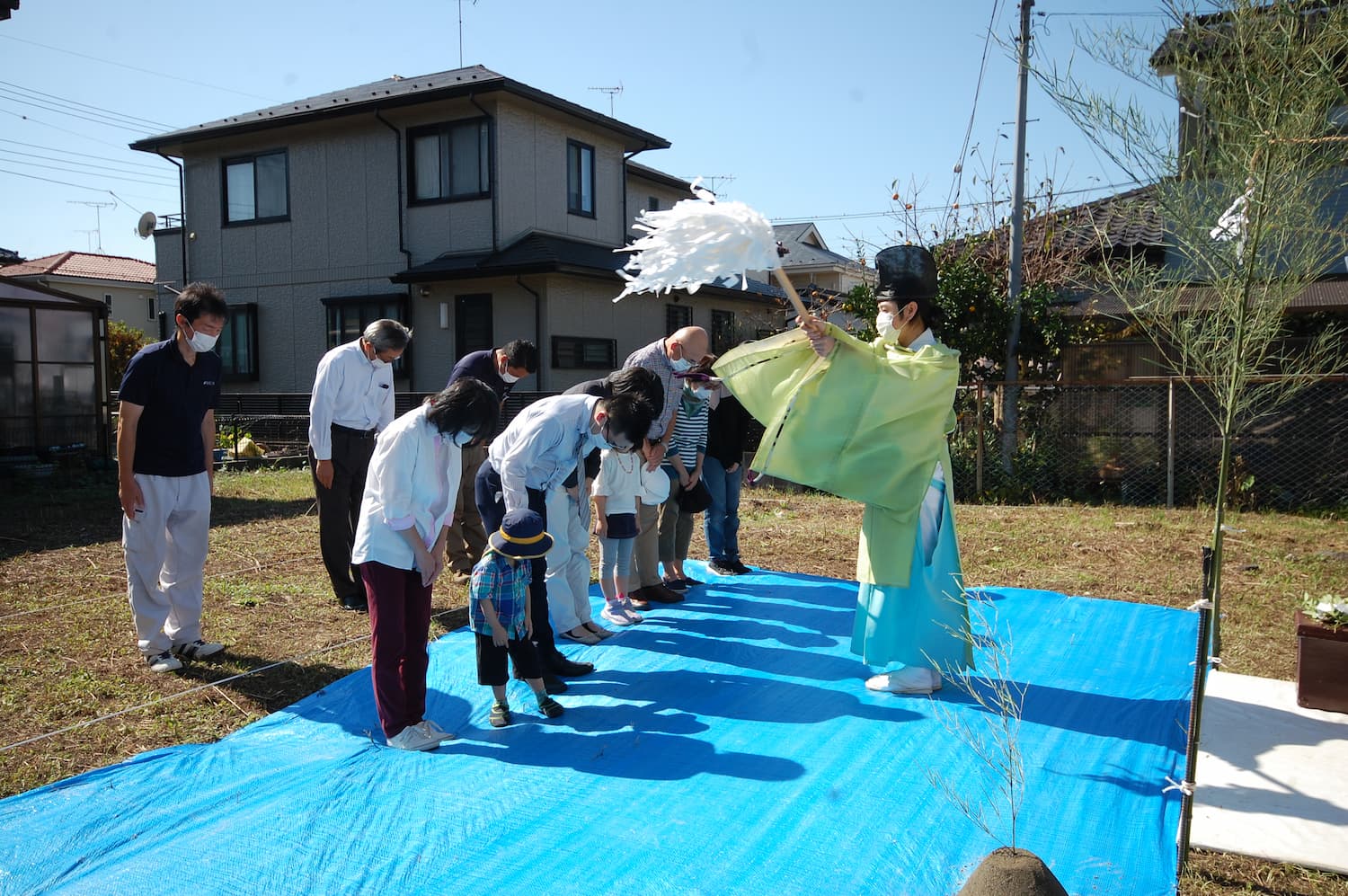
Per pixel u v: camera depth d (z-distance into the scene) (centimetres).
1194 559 773
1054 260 1240
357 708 432
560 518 517
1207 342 419
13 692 452
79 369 1295
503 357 623
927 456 414
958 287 1144
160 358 463
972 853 301
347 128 1719
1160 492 1069
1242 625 574
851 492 414
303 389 1812
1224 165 374
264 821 322
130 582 483
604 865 294
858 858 297
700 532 925
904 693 445
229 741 394
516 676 423
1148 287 423
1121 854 301
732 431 683
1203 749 382
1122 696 442
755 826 318
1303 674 425
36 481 1178
